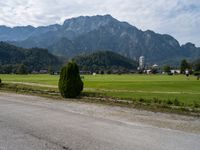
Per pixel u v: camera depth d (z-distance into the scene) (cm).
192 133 1089
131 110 1706
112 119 1385
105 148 883
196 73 11450
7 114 1552
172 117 1462
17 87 3656
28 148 889
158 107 1828
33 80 6003
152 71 17825
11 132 1108
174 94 2798
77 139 994
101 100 2245
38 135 1055
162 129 1155
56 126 1214
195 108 1781
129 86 3997
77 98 2452
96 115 1510
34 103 2092
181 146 909
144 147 895
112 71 18975
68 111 1667
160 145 918
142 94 2766
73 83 2466
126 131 1115
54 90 3194
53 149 877
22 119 1390
